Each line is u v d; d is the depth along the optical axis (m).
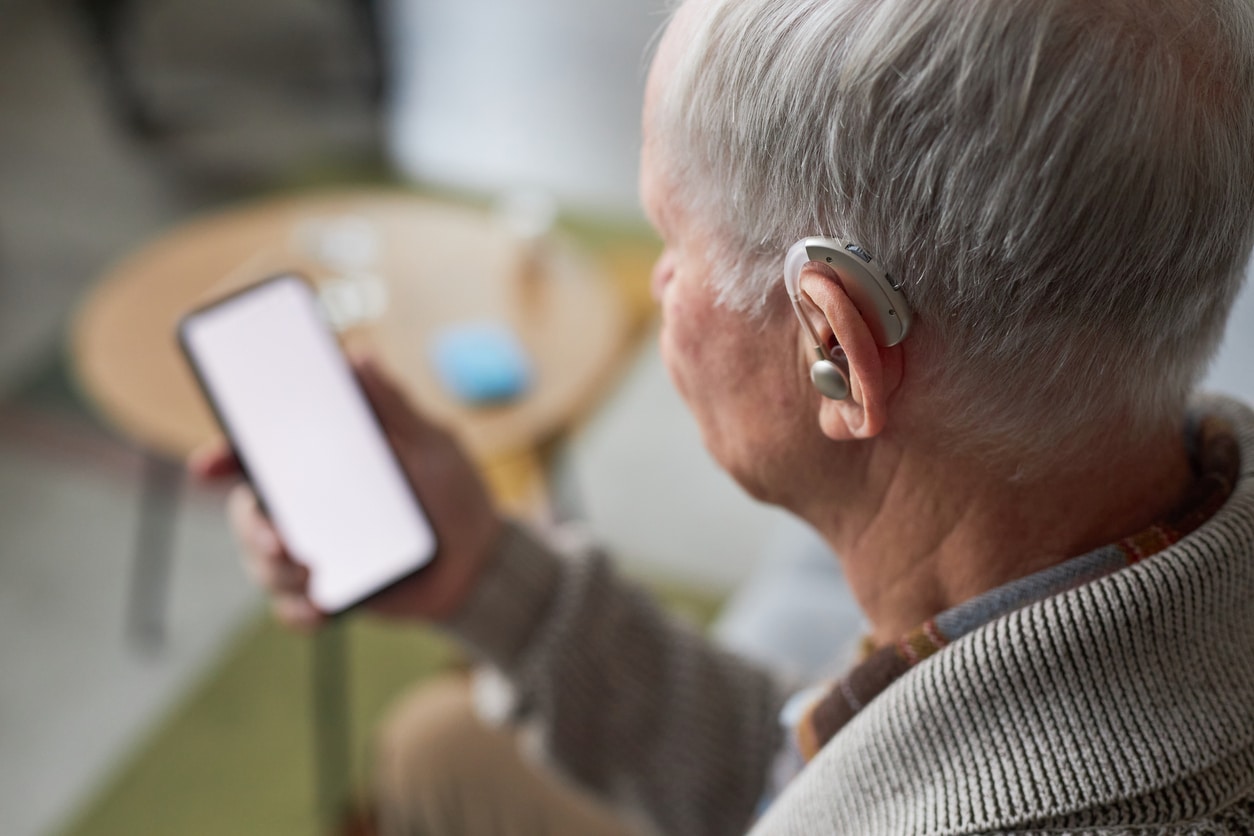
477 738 1.04
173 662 1.73
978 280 0.39
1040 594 0.46
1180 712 0.42
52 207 2.51
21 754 1.62
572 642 0.79
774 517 1.95
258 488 0.84
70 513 1.90
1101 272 0.38
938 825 0.43
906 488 0.48
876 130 0.38
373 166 2.69
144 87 2.88
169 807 1.57
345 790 1.59
